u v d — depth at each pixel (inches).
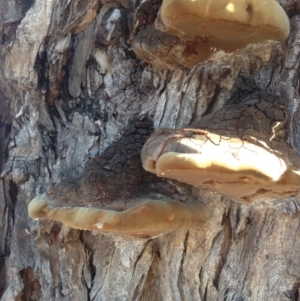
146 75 17.4
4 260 20.9
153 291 17.7
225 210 16.1
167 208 13.6
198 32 14.0
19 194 19.4
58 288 18.3
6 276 20.7
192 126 13.3
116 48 18.1
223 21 12.8
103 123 17.9
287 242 15.8
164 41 15.2
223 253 16.7
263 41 14.6
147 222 13.3
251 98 14.1
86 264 18.1
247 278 16.3
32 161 19.1
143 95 17.6
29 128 19.3
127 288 17.3
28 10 19.1
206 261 16.8
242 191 13.3
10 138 21.1
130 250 16.8
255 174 11.3
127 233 14.7
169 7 12.6
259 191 13.1
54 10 18.4
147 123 16.7
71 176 17.9
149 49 15.6
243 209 16.1
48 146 19.0
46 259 18.4
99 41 18.3
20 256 19.1
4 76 19.6
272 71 15.3
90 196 14.3
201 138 11.9
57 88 19.1
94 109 18.5
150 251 17.1
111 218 13.2
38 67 18.9
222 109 13.4
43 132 19.2
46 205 14.7
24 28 18.7
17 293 19.1
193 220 14.4
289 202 15.6
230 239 16.5
